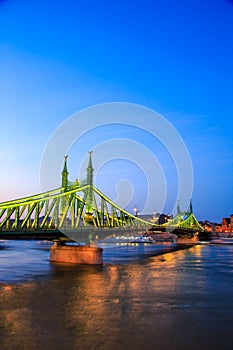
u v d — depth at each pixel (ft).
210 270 160.35
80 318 71.97
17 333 61.77
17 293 99.76
